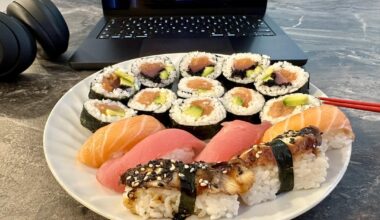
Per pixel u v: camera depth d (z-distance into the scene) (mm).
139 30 465
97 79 348
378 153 279
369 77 385
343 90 361
